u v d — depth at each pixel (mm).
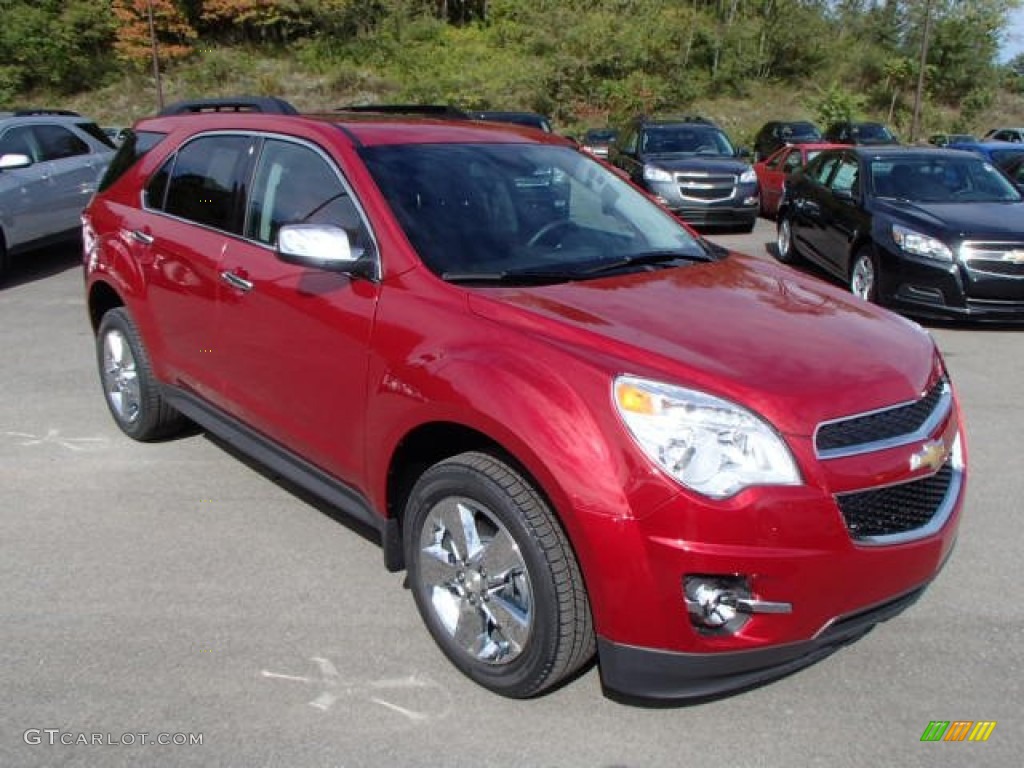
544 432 2627
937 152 10117
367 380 3262
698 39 48344
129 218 4871
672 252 3928
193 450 5160
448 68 44500
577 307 3078
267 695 3000
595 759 2715
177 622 3428
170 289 4465
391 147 3791
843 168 10469
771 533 2510
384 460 3221
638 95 43125
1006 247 8008
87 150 11773
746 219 14961
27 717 2879
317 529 4207
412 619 3471
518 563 2801
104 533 4152
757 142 31000
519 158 4055
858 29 53156
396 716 2900
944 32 49438
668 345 2828
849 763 2707
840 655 3256
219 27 46750
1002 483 4801
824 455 2607
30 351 7348
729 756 2732
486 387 2779
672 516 2490
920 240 8344
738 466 2531
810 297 3521
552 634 2727
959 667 3182
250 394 4012
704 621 2580
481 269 3365
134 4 42906
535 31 45344
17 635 3330
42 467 4902
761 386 2643
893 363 2949
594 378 2643
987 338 8125
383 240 3400
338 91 43375
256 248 3945
